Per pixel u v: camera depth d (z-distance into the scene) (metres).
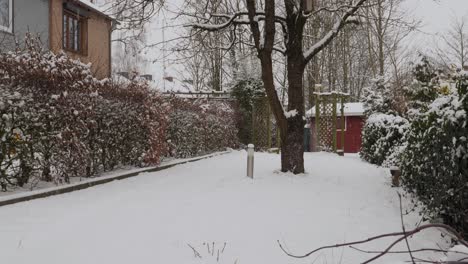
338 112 20.59
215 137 15.75
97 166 7.99
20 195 5.61
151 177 8.48
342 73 32.75
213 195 6.43
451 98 4.94
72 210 5.18
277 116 8.48
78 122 6.87
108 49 17.86
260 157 13.94
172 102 12.02
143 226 4.49
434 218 4.90
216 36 11.26
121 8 8.62
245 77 19.02
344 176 9.07
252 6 8.09
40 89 6.30
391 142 11.94
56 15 14.29
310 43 18.89
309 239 4.23
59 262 3.36
